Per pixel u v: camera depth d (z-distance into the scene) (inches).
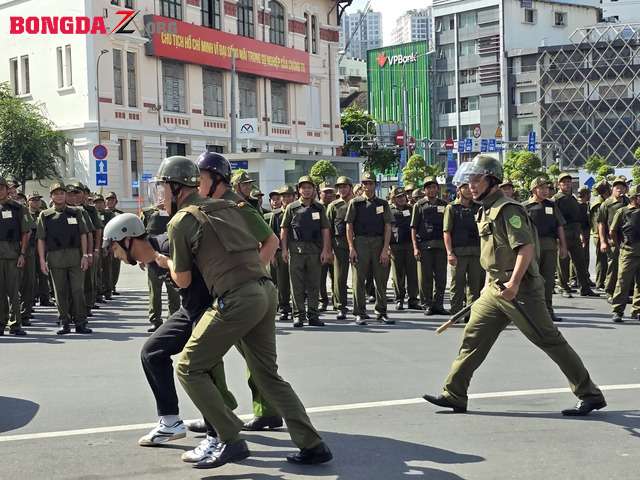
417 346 388.8
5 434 236.5
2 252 446.6
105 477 196.4
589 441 222.2
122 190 1451.8
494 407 261.9
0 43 1519.4
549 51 3139.8
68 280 454.9
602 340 399.5
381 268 478.0
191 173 202.8
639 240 460.8
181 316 219.3
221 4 1663.4
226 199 211.0
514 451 213.5
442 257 516.4
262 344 201.6
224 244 193.0
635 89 3021.7
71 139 1423.5
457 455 210.4
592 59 3080.7
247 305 191.9
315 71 1951.3
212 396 195.8
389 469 199.3
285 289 507.2
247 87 1754.4
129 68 1475.1
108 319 518.3
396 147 2438.5
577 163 3115.2
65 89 1424.7
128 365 349.1
